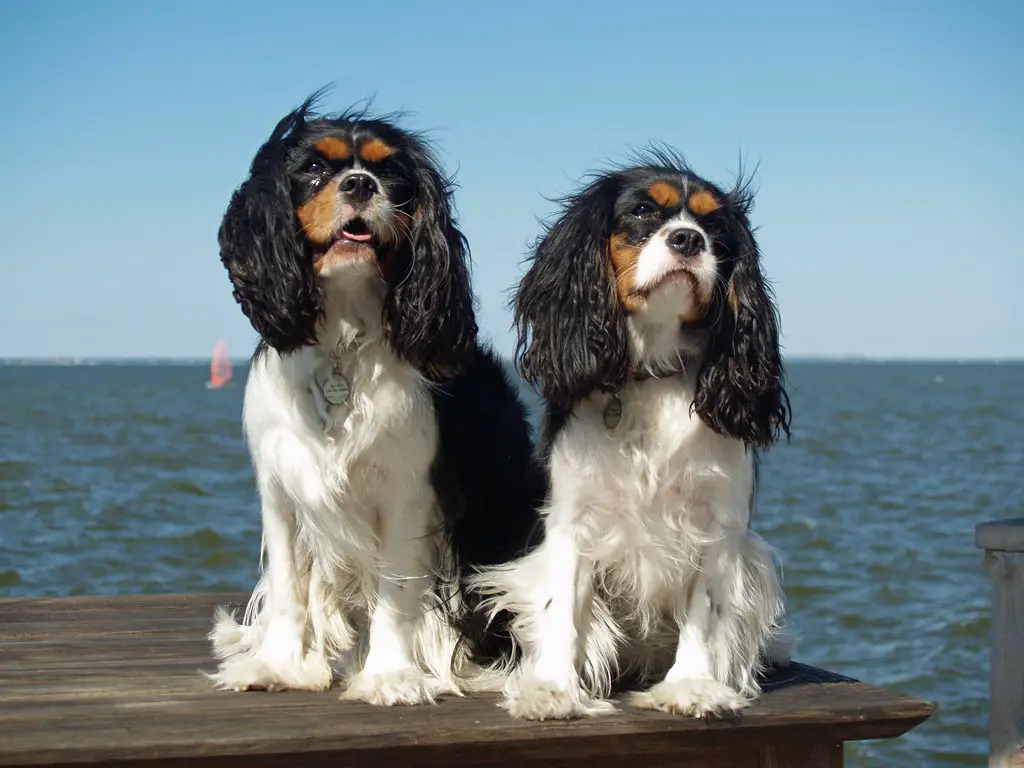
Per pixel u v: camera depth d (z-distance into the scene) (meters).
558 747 2.74
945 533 11.76
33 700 2.95
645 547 3.04
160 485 15.09
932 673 6.84
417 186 3.16
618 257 3.08
